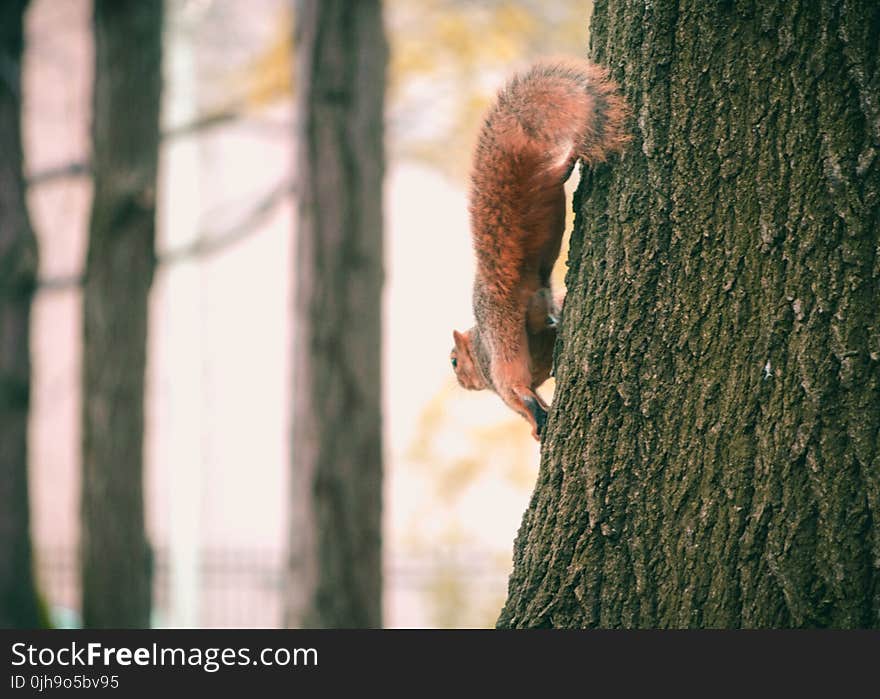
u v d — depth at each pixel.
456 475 23.56
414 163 22.20
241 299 33.78
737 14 4.37
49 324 34.31
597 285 4.67
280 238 34.41
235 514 33.19
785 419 4.21
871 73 4.17
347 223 13.97
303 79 14.20
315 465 13.82
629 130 4.62
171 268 23.38
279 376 33.94
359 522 13.80
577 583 4.56
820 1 4.23
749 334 4.30
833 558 4.11
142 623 15.17
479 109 20.36
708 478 4.32
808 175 4.23
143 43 15.05
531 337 6.01
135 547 15.08
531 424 5.84
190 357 23.58
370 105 14.12
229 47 24.03
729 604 4.26
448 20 20.16
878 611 4.07
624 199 4.61
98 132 15.12
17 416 17.14
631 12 4.66
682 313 4.43
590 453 4.58
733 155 4.37
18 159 17.20
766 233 4.29
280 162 31.06
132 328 15.08
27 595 17.12
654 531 4.42
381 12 14.29
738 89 4.37
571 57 5.15
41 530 32.50
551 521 4.70
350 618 13.69
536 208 5.47
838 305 4.16
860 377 4.12
